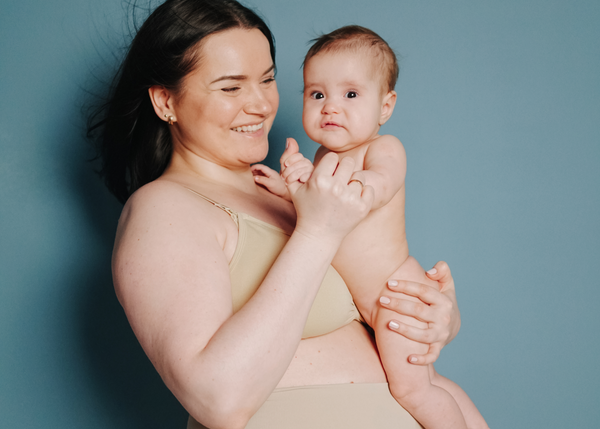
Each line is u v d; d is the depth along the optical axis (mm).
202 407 800
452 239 1977
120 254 935
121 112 1312
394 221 1229
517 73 1997
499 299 1998
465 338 1985
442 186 1968
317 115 1245
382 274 1232
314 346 1107
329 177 880
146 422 1673
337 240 912
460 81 1972
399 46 1938
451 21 1966
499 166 1993
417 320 1188
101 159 1619
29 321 1555
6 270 1533
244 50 1122
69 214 1593
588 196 2021
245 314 833
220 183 1238
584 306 2025
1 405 1535
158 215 954
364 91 1214
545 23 2004
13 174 1542
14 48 1549
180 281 862
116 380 1640
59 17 1590
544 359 2018
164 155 1341
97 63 1626
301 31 1874
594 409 2035
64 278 1586
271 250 1063
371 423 1078
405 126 1943
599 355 2031
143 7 1683
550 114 2008
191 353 804
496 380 2000
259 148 1239
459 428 1209
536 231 2008
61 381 1584
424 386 1174
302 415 1012
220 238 1010
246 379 793
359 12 1917
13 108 1544
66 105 1590
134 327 885
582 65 2020
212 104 1131
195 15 1112
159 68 1137
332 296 1146
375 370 1171
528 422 2014
